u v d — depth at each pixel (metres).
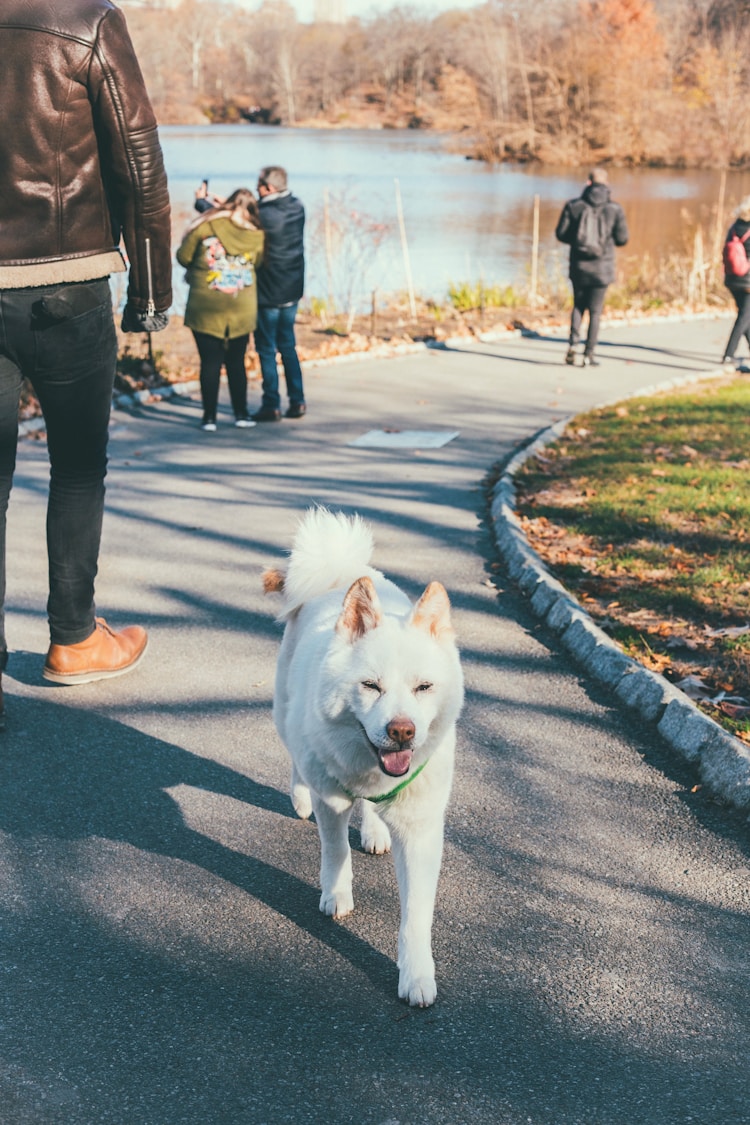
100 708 4.74
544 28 68.38
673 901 3.44
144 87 4.09
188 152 63.00
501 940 3.23
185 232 10.02
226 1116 2.51
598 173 13.91
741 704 4.66
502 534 7.09
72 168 4.02
